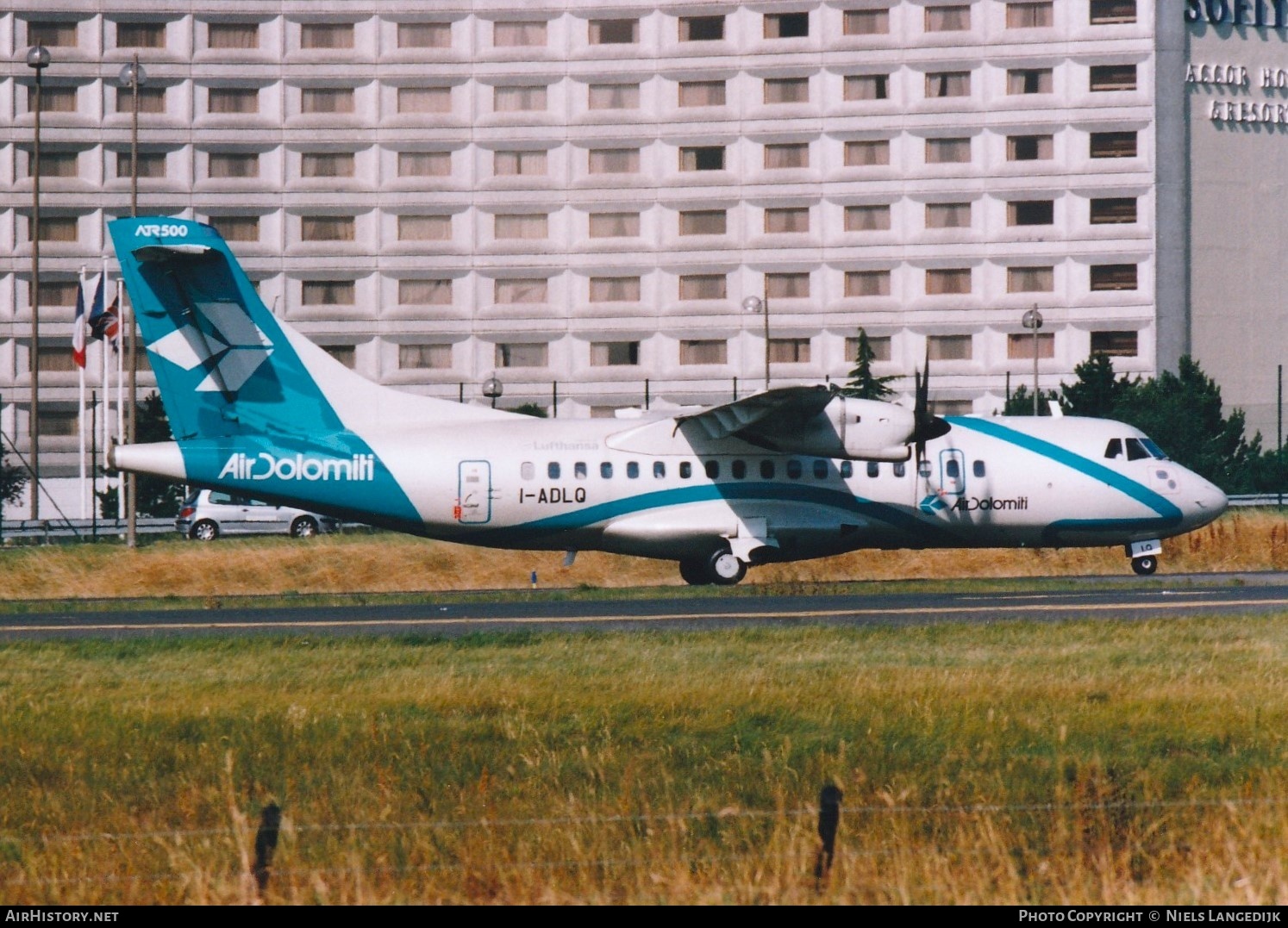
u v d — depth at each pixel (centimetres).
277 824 3750
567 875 4003
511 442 11819
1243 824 4244
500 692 6675
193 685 7050
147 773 5391
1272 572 13800
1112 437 12550
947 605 10044
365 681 7094
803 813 4438
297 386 11675
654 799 4928
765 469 12000
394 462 11650
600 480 11831
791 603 10306
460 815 4728
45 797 5059
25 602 11606
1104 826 4278
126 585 13975
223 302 11512
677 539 11906
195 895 3841
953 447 12256
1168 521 12494
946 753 5544
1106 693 6494
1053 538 12456
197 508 19950
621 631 8681
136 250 11325
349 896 3838
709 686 6738
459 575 14525
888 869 3928
